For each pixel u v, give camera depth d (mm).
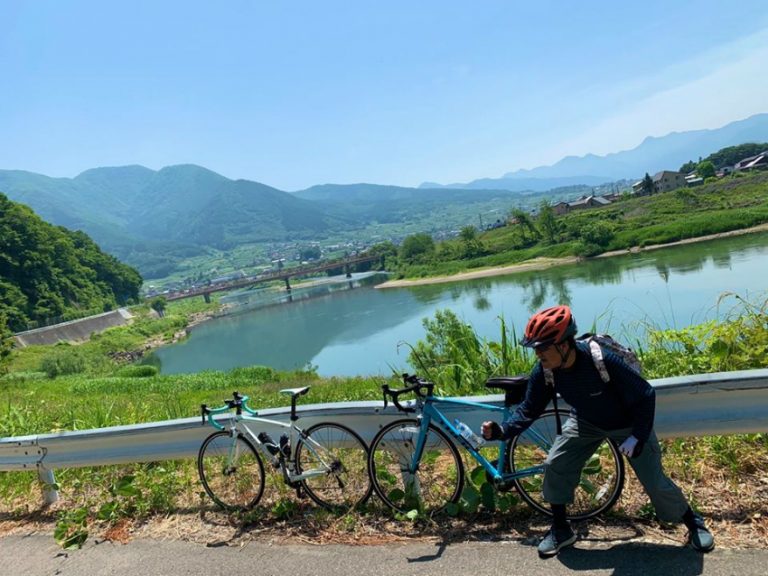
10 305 78812
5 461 4672
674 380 3078
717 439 3512
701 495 3168
